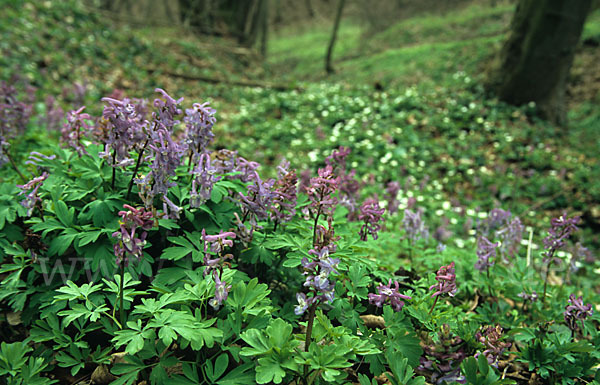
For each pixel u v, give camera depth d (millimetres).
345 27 40031
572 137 12055
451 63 18641
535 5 12805
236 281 2799
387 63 21859
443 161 9844
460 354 2484
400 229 5000
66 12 14781
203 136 2855
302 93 14594
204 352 2555
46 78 10930
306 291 3266
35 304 2775
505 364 3279
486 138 11188
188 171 3082
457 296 4043
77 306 2504
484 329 2936
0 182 3850
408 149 10172
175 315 2369
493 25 26906
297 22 40781
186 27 19859
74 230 2846
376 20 34750
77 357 2545
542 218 8109
